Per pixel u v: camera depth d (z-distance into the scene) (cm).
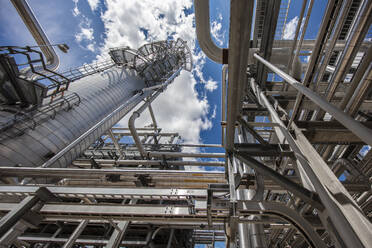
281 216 429
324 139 560
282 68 893
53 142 888
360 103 524
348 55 528
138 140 1598
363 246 250
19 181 773
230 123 437
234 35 278
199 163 1577
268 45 809
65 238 1514
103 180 971
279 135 611
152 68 2261
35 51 799
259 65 880
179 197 507
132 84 1811
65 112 1027
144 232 1639
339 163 834
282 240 1406
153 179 898
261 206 414
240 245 630
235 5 246
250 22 292
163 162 1571
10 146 736
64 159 961
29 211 538
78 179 992
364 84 496
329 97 612
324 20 489
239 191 785
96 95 1329
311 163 419
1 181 715
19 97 861
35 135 826
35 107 899
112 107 1427
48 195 581
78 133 1052
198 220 479
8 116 786
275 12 745
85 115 1145
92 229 1645
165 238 1739
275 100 732
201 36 561
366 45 1076
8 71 766
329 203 323
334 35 518
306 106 752
